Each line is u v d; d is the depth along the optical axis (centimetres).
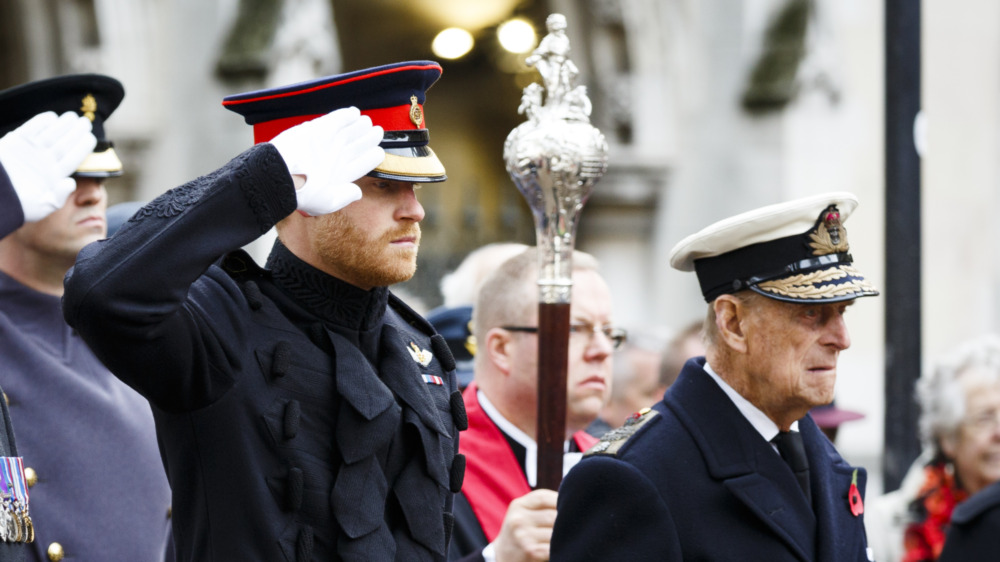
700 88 3775
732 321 1112
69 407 1306
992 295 4384
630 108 3750
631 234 3800
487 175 5666
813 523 1100
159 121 3519
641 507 1050
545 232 1203
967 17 4378
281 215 882
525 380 1415
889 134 1798
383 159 938
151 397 880
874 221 3838
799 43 3734
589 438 1556
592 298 1416
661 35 3753
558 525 1084
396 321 1060
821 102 3756
